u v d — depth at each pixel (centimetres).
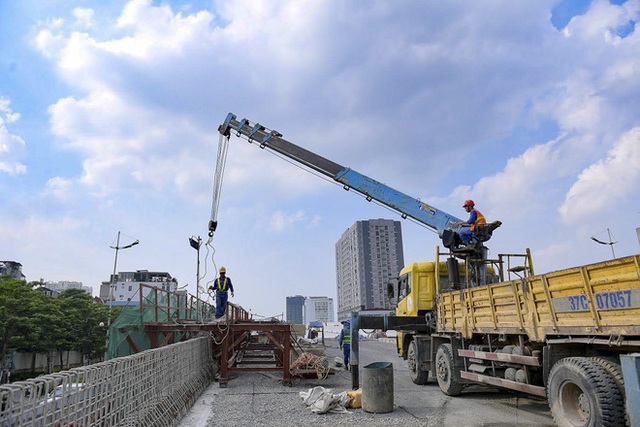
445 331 1114
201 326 1343
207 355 1411
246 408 974
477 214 1187
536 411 911
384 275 15825
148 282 10769
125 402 557
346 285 17600
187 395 977
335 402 943
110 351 1209
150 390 683
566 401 638
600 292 588
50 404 367
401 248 16150
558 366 647
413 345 1309
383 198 1529
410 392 1153
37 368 4809
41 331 3891
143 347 1309
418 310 1293
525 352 793
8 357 4097
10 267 7181
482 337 973
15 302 3700
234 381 1429
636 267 527
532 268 1035
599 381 574
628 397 527
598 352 643
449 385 1059
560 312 669
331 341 4825
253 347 1670
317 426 806
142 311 1319
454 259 1228
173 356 876
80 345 4700
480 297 925
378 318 1245
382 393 913
